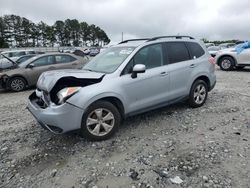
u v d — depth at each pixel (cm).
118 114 454
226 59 1380
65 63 1087
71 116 405
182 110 598
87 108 420
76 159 389
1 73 1002
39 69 1045
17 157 404
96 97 422
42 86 436
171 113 578
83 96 411
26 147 438
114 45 570
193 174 337
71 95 404
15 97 893
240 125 500
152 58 512
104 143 437
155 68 510
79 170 359
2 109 704
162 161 373
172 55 547
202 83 610
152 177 335
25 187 328
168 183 321
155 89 504
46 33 10075
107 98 447
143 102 490
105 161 380
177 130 484
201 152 393
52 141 455
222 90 835
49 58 1067
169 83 529
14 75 1005
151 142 436
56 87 422
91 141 442
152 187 315
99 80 441
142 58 496
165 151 402
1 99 866
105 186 321
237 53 1336
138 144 429
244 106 629
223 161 365
